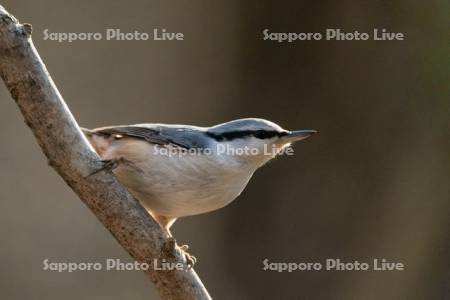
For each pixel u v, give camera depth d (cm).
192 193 714
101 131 739
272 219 1243
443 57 1227
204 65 1295
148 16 1290
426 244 1247
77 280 1272
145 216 662
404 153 1245
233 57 1287
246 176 758
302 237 1237
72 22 1282
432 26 1230
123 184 718
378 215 1243
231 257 1261
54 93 618
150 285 1306
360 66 1247
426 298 1236
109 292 1284
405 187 1248
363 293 1237
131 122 1297
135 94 1300
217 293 1239
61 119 625
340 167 1249
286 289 1227
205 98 1301
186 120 1300
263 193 1247
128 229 657
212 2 1277
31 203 1268
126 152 708
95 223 1295
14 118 1268
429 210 1249
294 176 1245
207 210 743
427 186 1247
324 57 1256
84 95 1284
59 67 1273
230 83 1292
